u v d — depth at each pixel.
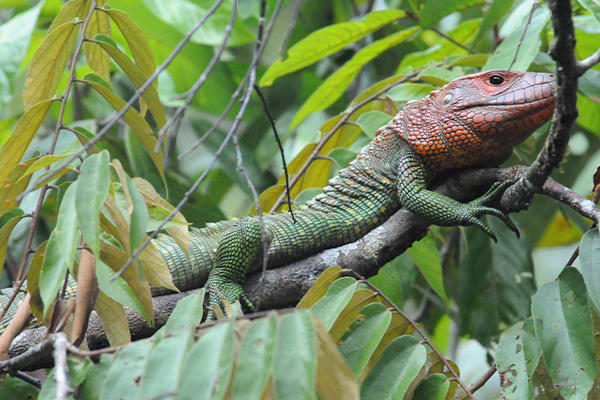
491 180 6.88
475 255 9.48
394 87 8.14
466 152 7.14
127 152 9.58
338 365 4.00
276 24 11.69
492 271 9.45
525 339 5.29
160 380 3.81
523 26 7.37
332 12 11.86
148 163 9.45
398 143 7.43
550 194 5.89
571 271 5.24
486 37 10.55
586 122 9.70
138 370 4.11
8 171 5.84
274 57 11.71
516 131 7.02
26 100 6.36
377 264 6.89
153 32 10.55
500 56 7.29
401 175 7.16
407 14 9.12
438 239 10.05
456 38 9.60
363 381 5.07
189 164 11.12
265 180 10.67
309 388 3.55
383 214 7.31
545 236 12.27
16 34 8.62
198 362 3.76
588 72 8.19
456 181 7.21
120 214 4.91
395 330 5.44
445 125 7.15
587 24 8.53
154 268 5.12
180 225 5.26
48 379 4.21
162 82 10.80
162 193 9.47
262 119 11.02
